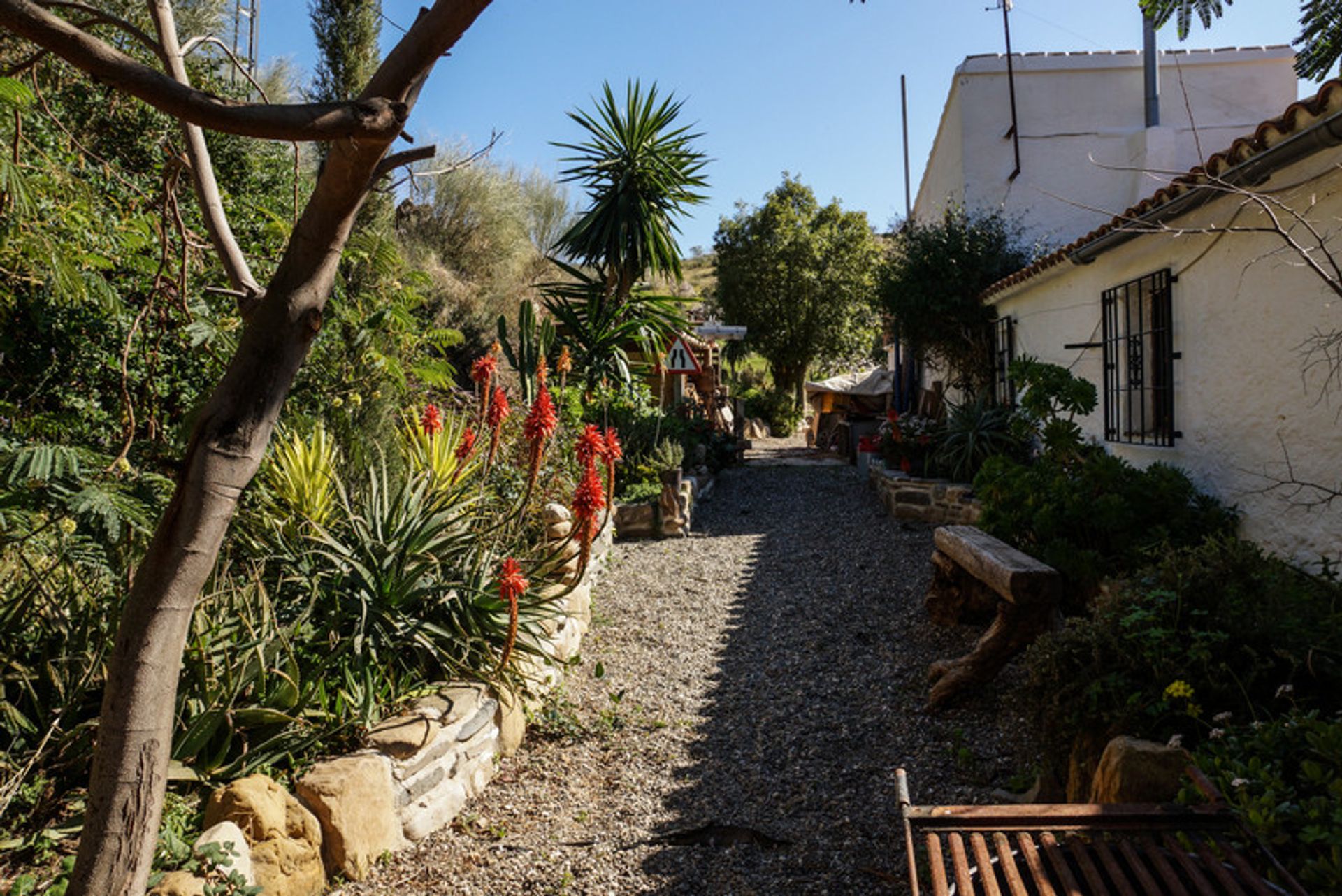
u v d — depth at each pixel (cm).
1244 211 514
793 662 576
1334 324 441
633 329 1205
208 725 328
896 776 267
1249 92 1163
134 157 623
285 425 512
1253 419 516
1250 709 309
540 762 439
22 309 463
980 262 1121
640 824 376
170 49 217
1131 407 685
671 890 324
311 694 355
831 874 330
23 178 341
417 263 1404
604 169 1246
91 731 320
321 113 159
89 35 143
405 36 185
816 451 2020
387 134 169
